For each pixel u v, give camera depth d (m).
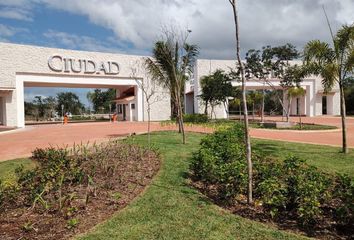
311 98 41.09
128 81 32.88
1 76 25.89
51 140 14.98
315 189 4.21
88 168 6.98
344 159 8.62
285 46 24.58
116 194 5.38
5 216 4.48
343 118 9.60
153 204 4.94
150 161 8.38
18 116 26.62
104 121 36.03
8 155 10.52
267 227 4.04
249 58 26.02
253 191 5.22
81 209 4.72
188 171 7.15
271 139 13.76
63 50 29.17
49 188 5.55
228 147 7.09
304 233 3.88
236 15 5.00
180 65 14.62
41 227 4.10
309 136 15.25
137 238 3.78
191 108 40.81
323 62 9.45
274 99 42.78
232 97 32.38
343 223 4.02
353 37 9.00
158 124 26.78
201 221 4.26
